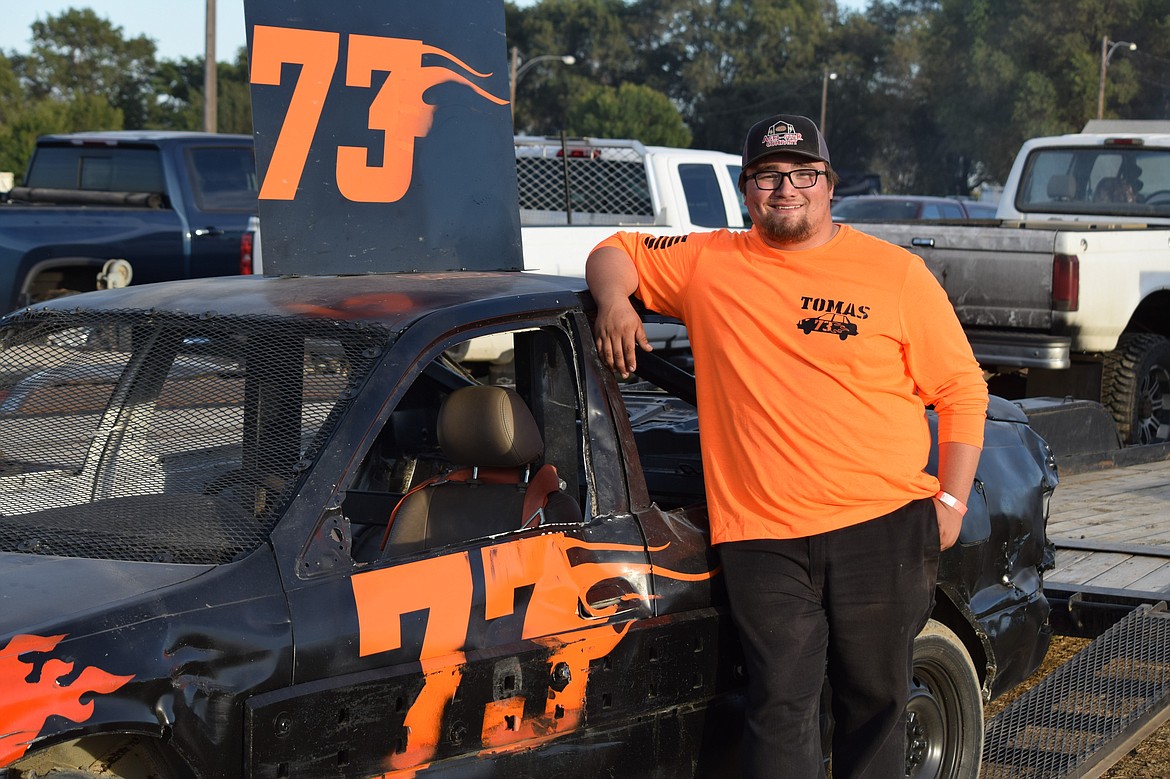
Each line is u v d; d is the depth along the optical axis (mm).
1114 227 9820
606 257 3566
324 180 3768
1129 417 9297
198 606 2604
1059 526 6668
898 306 3400
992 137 73188
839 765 3590
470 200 4051
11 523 3039
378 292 3305
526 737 3043
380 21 3881
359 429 2896
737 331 3432
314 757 2684
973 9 73438
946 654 4051
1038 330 8938
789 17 100250
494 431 3281
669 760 3383
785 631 3373
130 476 3092
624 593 3271
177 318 3227
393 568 2879
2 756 2307
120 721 2438
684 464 4070
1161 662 4754
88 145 11867
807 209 3387
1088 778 4277
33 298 10828
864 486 3371
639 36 109062
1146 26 69250
